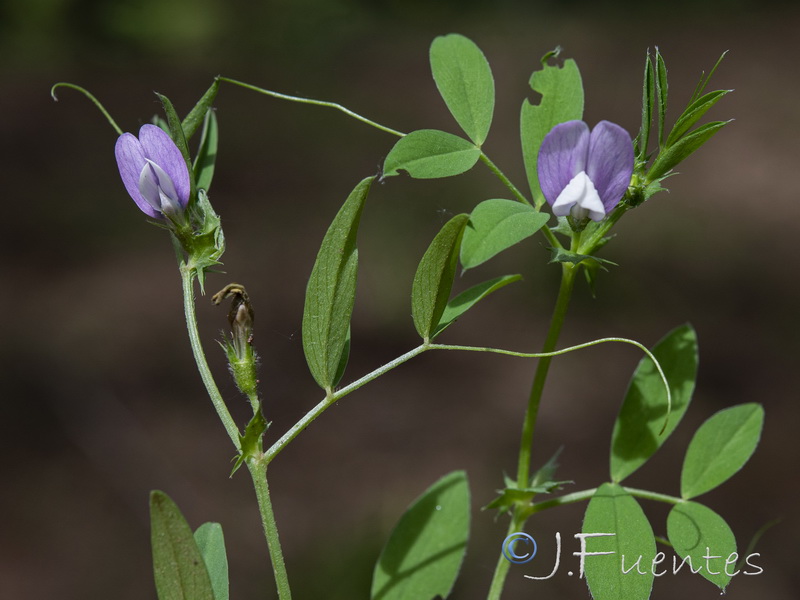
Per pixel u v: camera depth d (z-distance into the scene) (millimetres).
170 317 7340
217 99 12203
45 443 6031
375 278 7691
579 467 5883
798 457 6172
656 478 5844
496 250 1414
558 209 1477
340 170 10055
